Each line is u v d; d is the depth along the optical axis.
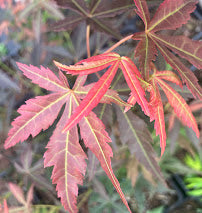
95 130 0.12
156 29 0.12
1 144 0.25
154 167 0.17
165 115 0.22
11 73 0.26
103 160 0.12
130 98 0.12
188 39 0.12
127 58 0.11
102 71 0.17
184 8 0.12
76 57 0.25
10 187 0.21
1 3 0.30
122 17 0.20
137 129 0.16
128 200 0.35
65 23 0.16
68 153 0.12
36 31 0.24
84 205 0.30
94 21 0.16
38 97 0.12
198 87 0.11
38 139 0.19
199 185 0.37
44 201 0.25
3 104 0.27
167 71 0.13
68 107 0.13
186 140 0.27
